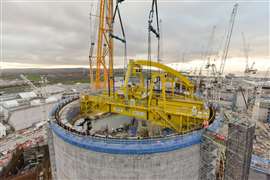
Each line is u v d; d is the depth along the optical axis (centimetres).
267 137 7106
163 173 1778
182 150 1788
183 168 1848
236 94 7919
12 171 5719
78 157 1898
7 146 7744
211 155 1845
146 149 1667
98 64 3888
